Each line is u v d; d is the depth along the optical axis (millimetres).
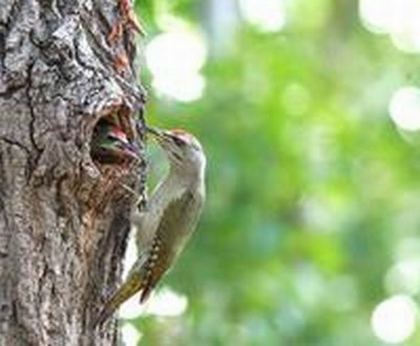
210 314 18000
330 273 20312
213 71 19375
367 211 23125
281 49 22203
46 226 11219
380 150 23750
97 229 11570
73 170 11156
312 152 21453
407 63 25156
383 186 23656
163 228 12641
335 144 22141
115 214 11727
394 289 23297
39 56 11219
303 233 20062
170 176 12922
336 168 21859
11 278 11164
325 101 23500
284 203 19984
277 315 18578
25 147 11148
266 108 19766
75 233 11359
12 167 11156
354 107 24328
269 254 18578
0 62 11195
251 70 20641
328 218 22016
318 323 19375
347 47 25438
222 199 18438
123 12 11922
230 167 18391
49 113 11125
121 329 12406
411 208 23781
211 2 19719
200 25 19609
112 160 11414
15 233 11164
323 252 20094
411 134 24000
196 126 18406
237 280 18438
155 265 12453
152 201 12719
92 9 11727
